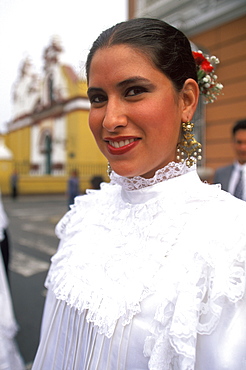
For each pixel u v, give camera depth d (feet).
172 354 2.29
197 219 2.56
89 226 3.33
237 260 2.30
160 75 2.58
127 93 2.60
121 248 2.85
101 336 2.61
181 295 2.26
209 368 2.20
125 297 2.52
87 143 60.03
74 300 2.84
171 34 2.70
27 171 61.93
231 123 17.08
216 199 2.66
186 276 2.31
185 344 2.15
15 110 82.07
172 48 2.64
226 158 17.33
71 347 2.93
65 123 62.54
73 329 2.92
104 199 3.55
